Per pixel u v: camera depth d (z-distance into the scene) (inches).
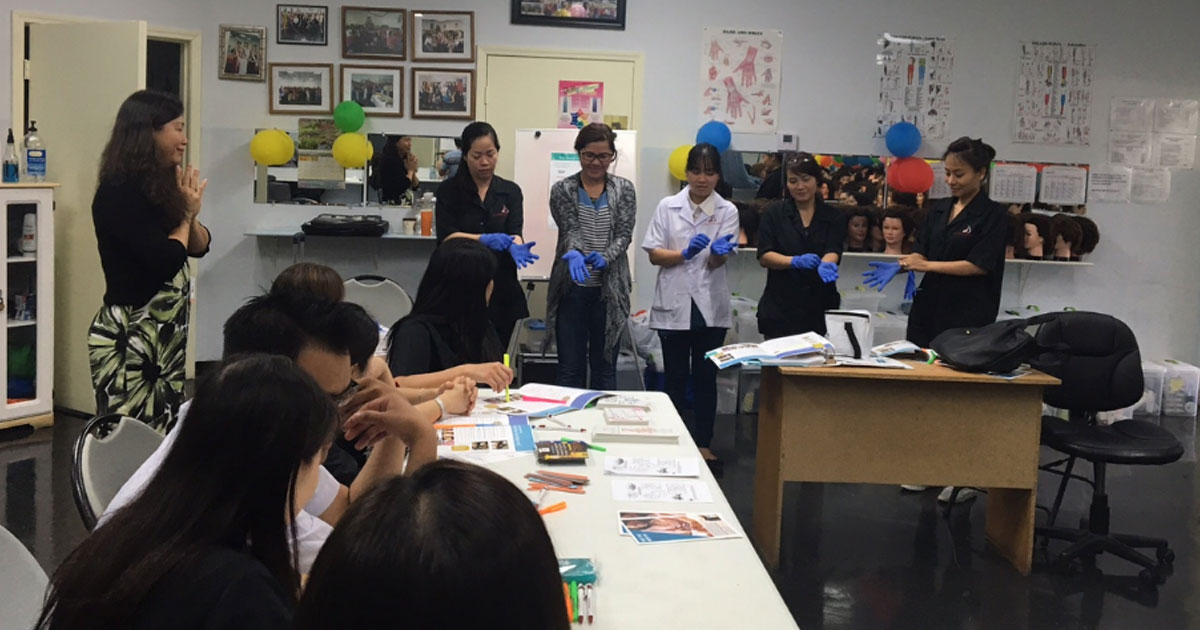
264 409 52.1
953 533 175.0
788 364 148.6
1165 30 273.0
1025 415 152.6
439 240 200.7
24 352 214.2
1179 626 140.9
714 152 199.3
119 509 53.6
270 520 53.3
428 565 31.7
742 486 197.5
